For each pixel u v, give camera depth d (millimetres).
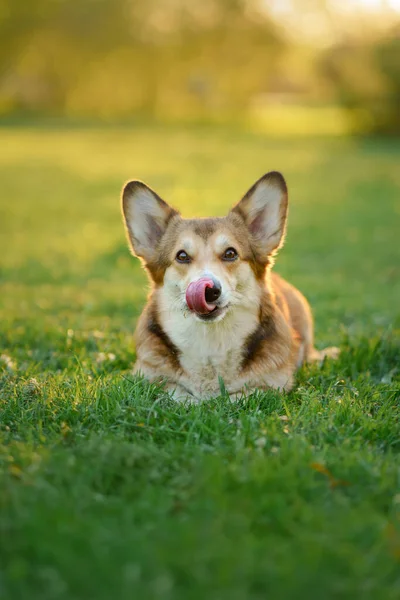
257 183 5012
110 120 50844
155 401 4336
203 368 4855
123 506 3107
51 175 24500
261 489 3234
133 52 53812
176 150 32062
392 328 6914
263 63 54094
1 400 4484
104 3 52531
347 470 3453
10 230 14766
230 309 4734
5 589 2629
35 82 57312
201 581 2639
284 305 5445
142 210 5102
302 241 13172
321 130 42562
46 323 7316
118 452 3498
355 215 16203
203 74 54625
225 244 4758
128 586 2615
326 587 2643
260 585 2672
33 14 52188
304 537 2867
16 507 3055
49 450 3641
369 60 34781
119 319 7777
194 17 53000
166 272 4914
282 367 4910
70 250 12555
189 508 3111
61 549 2770
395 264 11406
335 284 9812
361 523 2975
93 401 4410
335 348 6227
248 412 4352
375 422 4160
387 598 2602
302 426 4102
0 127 44469
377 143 34438
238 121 49812
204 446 3732
